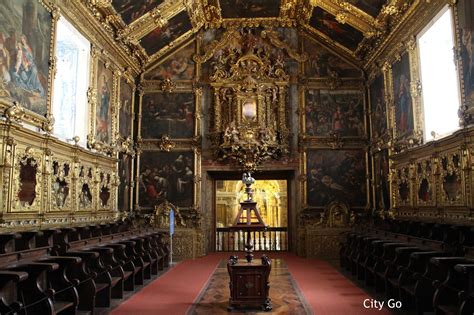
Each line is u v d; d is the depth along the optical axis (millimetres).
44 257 8117
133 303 9812
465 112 10195
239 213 9766
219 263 16641
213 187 20391
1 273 5973
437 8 11812
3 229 8867
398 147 14805
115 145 15969
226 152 18625
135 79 19312
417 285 8336
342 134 19062
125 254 11812
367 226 17500
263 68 19484
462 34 10422
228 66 19672
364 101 19125
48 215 10797
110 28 15023
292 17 19484
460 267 6441
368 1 14438
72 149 12227
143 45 17844
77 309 8531
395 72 15297
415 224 12094
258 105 19031
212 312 8969
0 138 8828
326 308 9242
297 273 14078
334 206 18344
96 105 14391
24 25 9922
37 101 10500
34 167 10219
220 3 18406
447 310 7035
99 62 14742
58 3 11633
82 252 8859
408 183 13742
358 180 18734
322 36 19156
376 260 11211
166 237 17406
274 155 18922
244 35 19844
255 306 9141
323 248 18000
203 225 18906
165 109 19344
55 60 11414
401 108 14742
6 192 8961
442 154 11328
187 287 11742
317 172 18859
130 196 18203
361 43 17438
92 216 13672
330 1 15891
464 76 10352
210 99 19594
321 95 19344
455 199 10594
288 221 20234
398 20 13992
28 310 6762
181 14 17297
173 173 18906
